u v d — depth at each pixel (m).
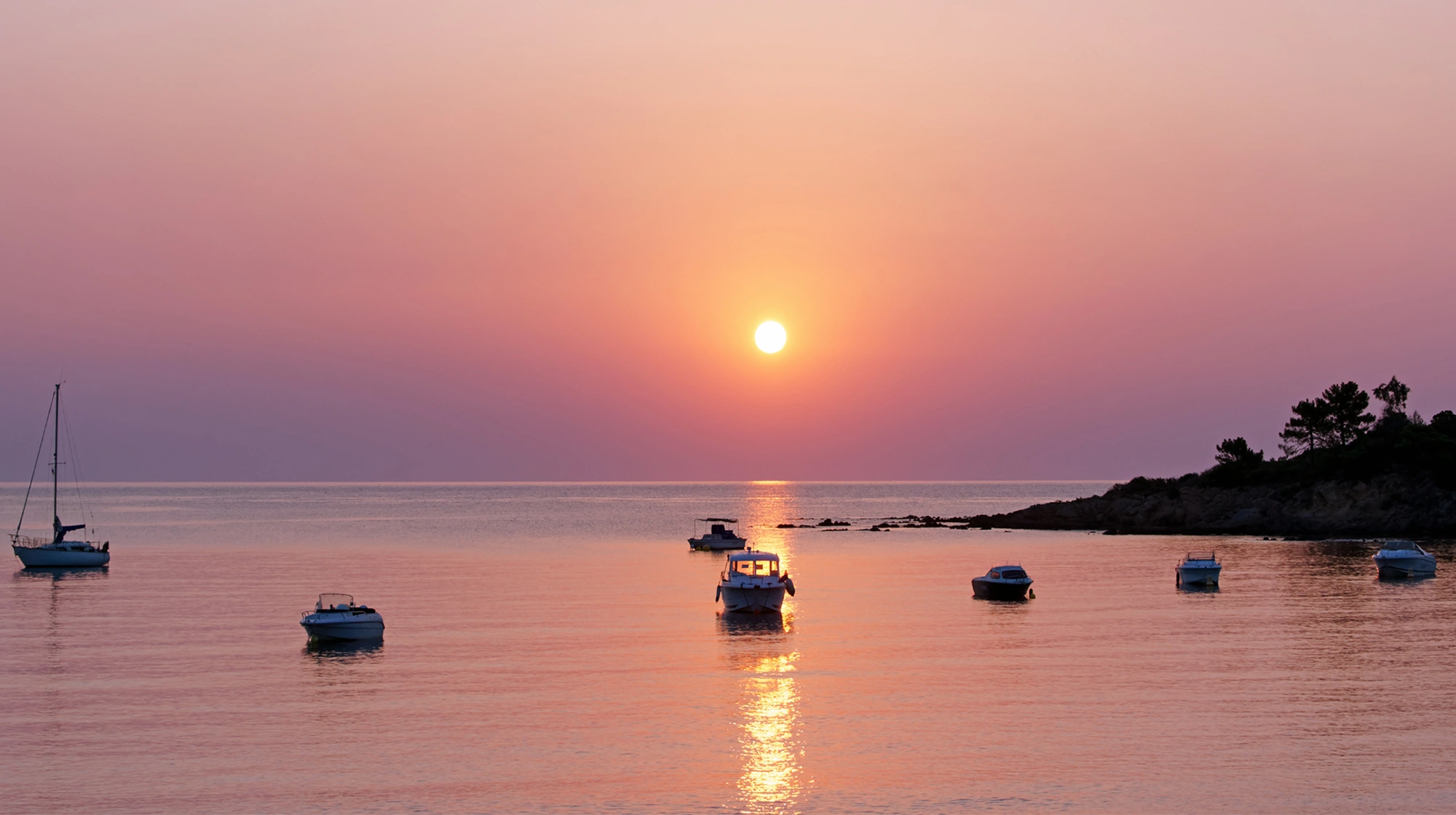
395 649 59.78
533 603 80.44
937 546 142.38
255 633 65.56
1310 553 121.06
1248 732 41.38
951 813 33.25
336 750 39.66
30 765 37.84
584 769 37.47
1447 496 142.12
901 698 47.25
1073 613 73.44
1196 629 65.19
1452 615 70.81
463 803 34.12
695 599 83.25
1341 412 166.50
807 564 115.50
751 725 42.94
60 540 114.81
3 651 59.12
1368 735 40.88
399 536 175.38
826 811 33.44
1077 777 36.31
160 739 41.12
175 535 176.62
